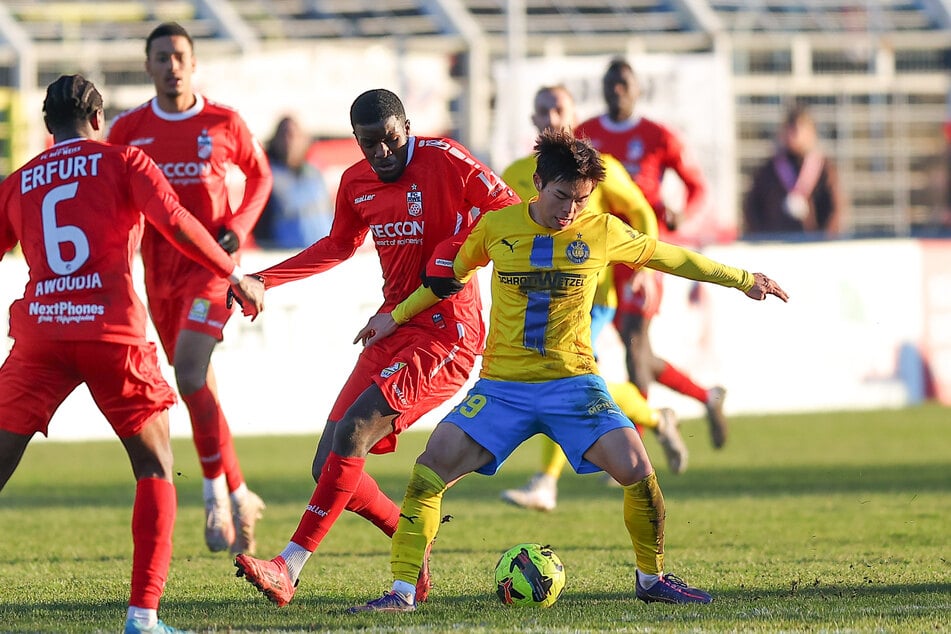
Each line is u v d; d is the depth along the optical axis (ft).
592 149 62.90
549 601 66.18
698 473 138.62
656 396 195.21
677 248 65.82
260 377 179.22
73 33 242.78
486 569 81.05
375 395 68.28
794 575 76.43
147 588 57.26
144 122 92.22
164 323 92.48
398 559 65.57
